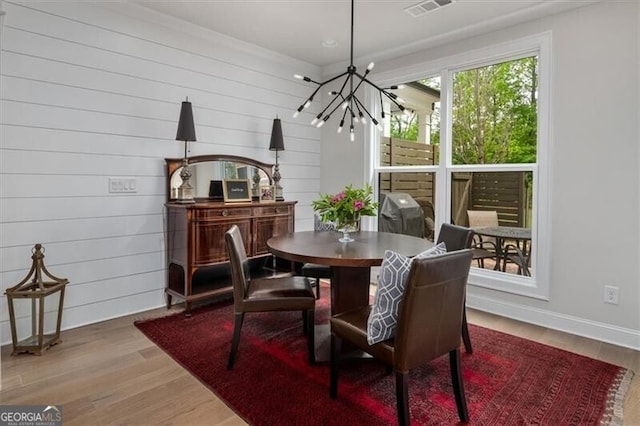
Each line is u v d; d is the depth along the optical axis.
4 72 2.61
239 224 3.49
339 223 2.69
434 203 3.90
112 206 3.15
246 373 2.31
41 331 2.52
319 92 4.80
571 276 3.00
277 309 2.38
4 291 2.65
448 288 1.75
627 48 2.70
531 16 3.12
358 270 2.59
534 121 3.24
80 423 1.83
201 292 3.32
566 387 2.18
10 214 2.67
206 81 3.70
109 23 3.07
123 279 3.24
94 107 3.02
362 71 4.41
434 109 3.91
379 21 3.36
